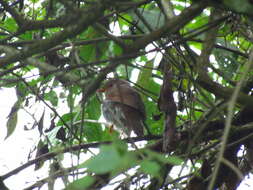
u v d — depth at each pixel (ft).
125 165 14.38
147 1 25.68
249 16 25.11
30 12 37.55
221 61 35.83
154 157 15.99
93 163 14.48
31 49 23.70
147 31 34.55
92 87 26.48
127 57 24.39
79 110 33.81
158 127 42.27
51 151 32.32
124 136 39.70
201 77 25.71
